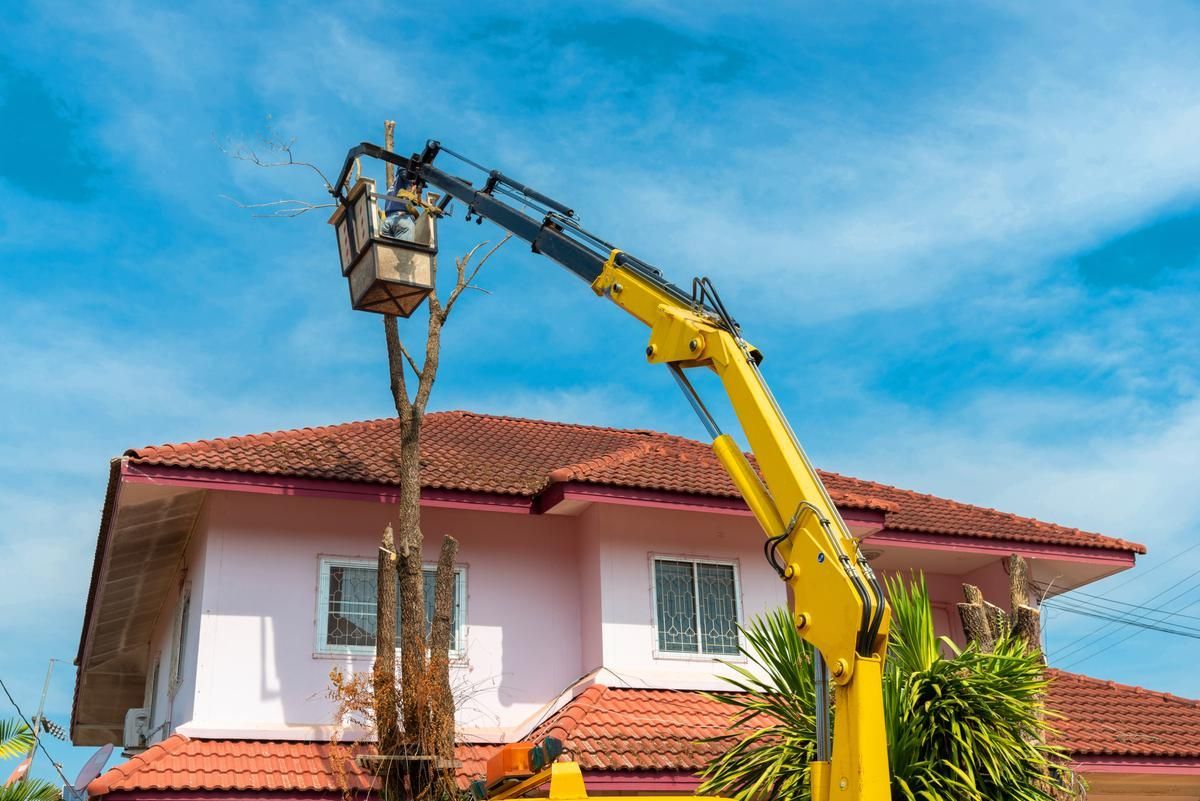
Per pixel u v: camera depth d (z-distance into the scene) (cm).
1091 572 1862
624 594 1538
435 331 1435
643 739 1330
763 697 1189
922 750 1063
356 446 1600
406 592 1309
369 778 1266
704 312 911
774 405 827
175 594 1700
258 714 1380
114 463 1383
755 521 1645
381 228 1120
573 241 1045
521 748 918
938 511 1870
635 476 1538
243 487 1400
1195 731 1565
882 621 718
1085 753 1437
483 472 1583
